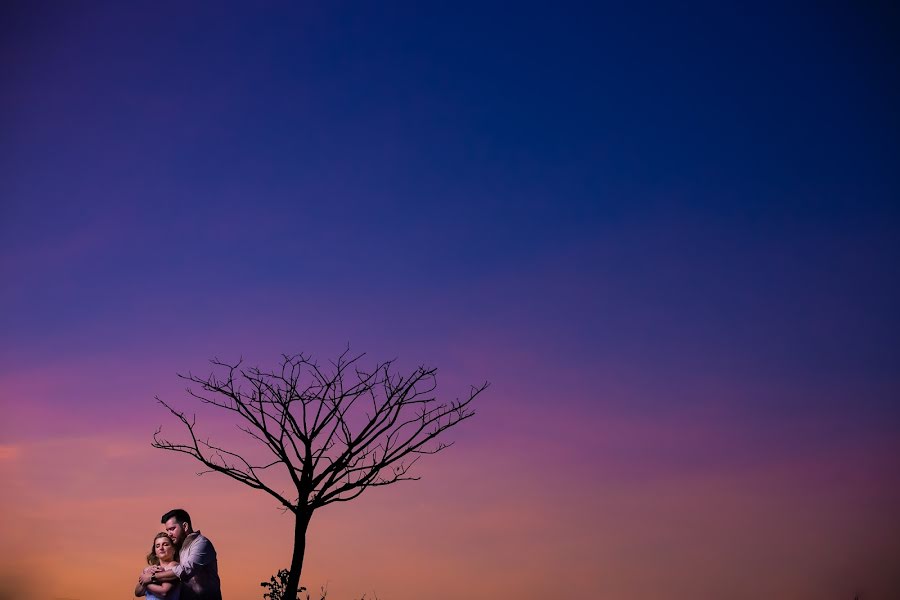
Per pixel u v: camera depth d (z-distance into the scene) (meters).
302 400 16.78
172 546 11.22
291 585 15.57
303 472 16.23
